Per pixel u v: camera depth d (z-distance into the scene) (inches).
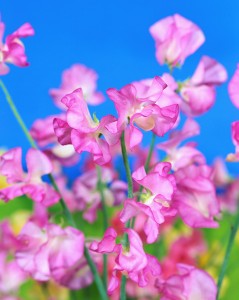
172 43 28.7
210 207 26.4
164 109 22.6
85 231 40.0
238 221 26.0
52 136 29.4
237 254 39.4
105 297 26.9
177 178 26.5
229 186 41.2
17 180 27.2
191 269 25.7
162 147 29.0
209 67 29.2
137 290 32.7
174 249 35.8
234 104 25.3
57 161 30.0
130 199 22.6
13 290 35.4
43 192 27.0
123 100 22.5
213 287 25.6
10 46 27.4
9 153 27.2
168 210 23.0
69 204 36.7
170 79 27.2
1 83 27.9
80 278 29.6
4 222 34.5
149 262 23.0
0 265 35.0
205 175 27.1
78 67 30.7
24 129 27.7
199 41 28.8
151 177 23.1
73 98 22.8
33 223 27.5
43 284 35.0
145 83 25.4
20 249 27.3
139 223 31.0
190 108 29.1
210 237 41.1
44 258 26.8
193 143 29.1
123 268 22.7
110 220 36.7
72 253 26.7
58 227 26.7
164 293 25.9
